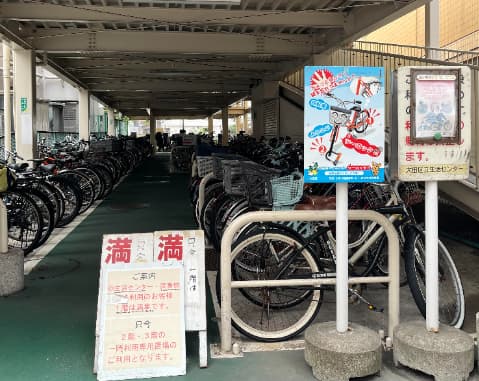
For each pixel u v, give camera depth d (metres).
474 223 6.38
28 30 9.30
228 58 12.23
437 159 2.42
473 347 2.38
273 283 2.72
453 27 11.47
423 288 3.05
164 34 9.84
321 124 2.41
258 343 2.80
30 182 5.70
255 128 16.20
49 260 4.69
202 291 2.61
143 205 8.15
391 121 2.60
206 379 2.40
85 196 7.38
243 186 4.21
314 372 2.41
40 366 2.54
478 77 3.92
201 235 2.74
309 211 2.70
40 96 21.73
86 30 9.26
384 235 3.28
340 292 2.49
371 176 2.44
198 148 8.01
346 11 8.51
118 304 2.52
